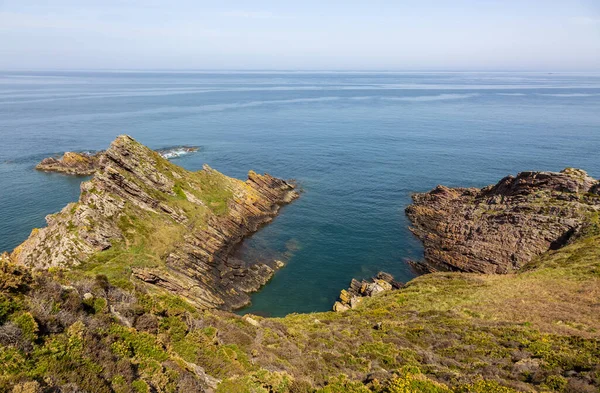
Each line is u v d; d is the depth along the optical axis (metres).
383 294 42.62
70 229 40.78
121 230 43.84
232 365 17.70
